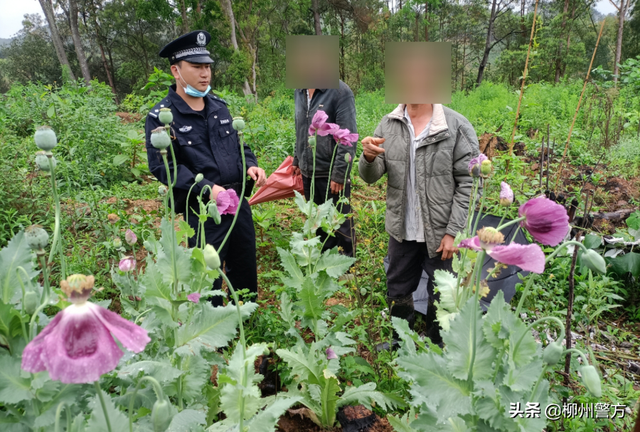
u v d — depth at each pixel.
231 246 3.04
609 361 2.77
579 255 3.41
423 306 3.45
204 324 1.54
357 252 3.90
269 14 35.22
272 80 35.00
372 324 2.84
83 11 45.72
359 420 2.22
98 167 6.68
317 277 2.22
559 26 30.75
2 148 5.87
